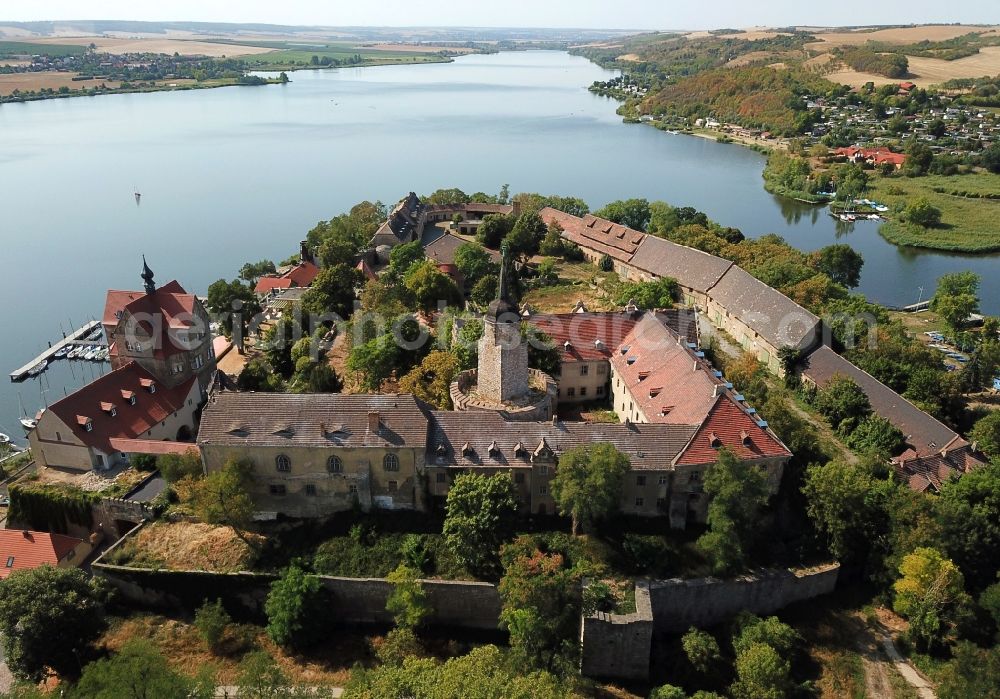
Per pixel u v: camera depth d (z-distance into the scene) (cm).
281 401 8950
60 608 7425
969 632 7781
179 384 11344
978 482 8819
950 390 12025
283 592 7938
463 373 10631
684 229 19750
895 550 8288
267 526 8919
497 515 8112
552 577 7562
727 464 8112
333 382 11931
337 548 8538
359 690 6344
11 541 8906
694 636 7675
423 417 8819
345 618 8312
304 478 8825
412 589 7844
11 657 7350
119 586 8512
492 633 8181
